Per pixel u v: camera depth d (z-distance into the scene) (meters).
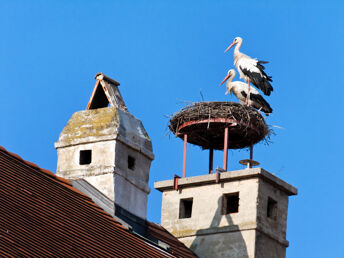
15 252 21.53
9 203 24.06
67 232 24.61
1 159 26.55
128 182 30.39
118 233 27.28
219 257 32.50
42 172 27.98
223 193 33.41
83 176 30.11
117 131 30.28
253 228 32.31
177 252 30.91
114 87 32.25
